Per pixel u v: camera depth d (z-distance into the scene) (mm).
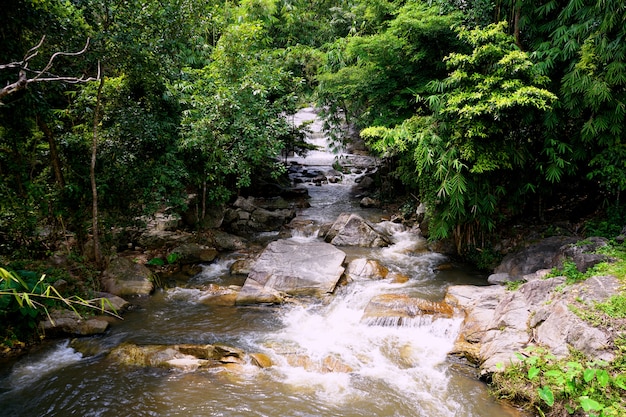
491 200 7957
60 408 4578
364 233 10688
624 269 5539
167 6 7555
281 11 15531
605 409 3859
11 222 7480
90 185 8062
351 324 6637
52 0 6254
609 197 7977
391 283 8133
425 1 9719
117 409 4574
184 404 4664
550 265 7148
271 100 12156
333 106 12086
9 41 5691
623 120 7023
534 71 7016
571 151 7371
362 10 12273
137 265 8344
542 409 4367
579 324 4773
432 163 7773
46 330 6020
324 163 21438
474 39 7227
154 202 8727
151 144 8828
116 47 6895
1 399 4703
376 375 5273
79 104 7809
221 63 9250
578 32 6938
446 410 4594
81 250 8312
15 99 5922
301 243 9320
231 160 8953
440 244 9945
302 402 4727
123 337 6176
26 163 7766
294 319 6867
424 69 9656
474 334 5820
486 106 6809
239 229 11727
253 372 5281
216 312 7121
